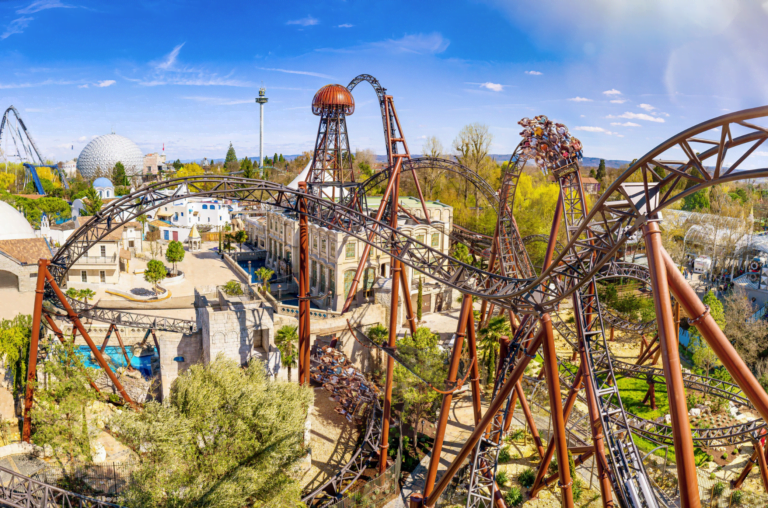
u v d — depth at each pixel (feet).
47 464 130.21
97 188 562.66
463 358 171.53
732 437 151.53
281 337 165.99
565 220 121.70
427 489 127.44
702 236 337.11
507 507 133.08
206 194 144.15
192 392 119.65
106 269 277.85
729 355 68.90
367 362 201.57
